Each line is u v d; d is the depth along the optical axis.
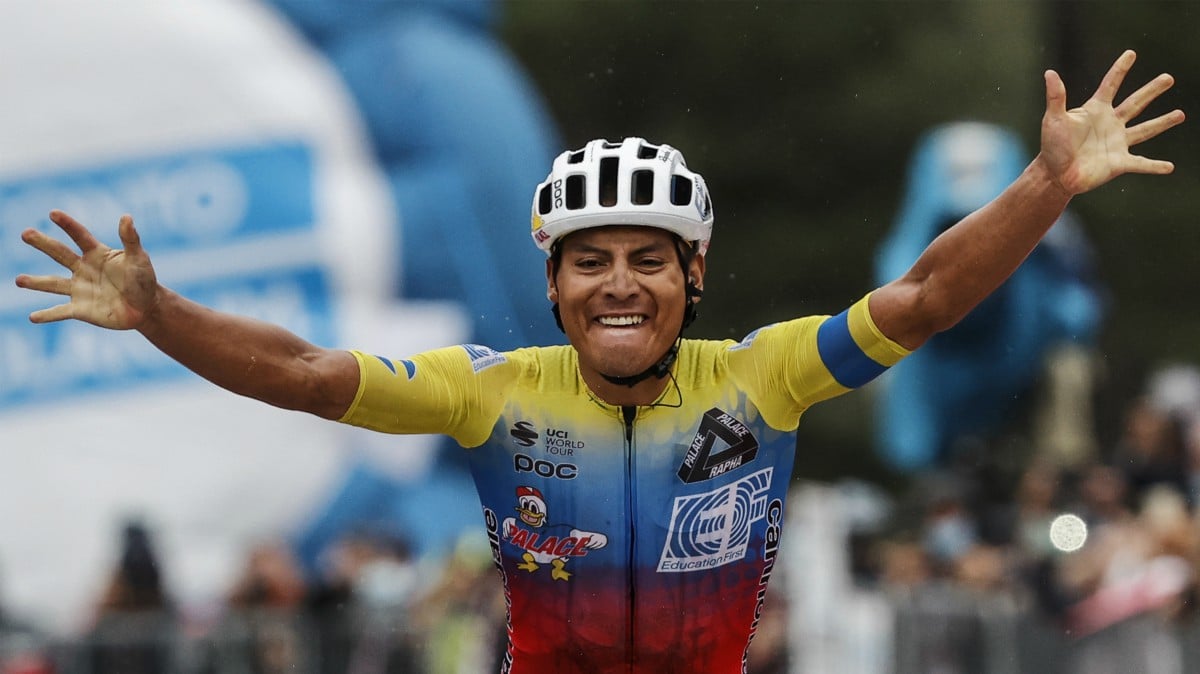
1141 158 11.41
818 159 77.25
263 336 11.80
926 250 11.87
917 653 29.58
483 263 43.44
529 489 12.54
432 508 41.19
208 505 40.19
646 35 77.06
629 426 12.51
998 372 38.59
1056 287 38.56
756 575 12.68
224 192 41.53
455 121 43.62
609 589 12.48
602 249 12.17
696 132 77.25
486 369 12.68
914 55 76.19
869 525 34.75
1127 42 75.25
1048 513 30.14
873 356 12.00
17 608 35.41
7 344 40.38
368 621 31.19
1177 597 27.30
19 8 41.22
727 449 12.52
